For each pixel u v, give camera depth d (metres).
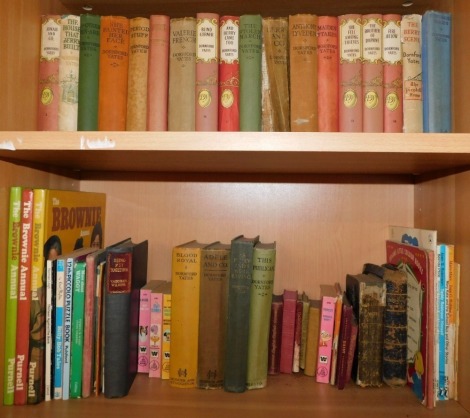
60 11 0.76
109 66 0.68
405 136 0.52
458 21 0.64
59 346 0.65
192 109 0.67
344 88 0.66
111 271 0.65
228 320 0.67
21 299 0.62
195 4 0.75
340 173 0.87
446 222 0.71
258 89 0.67
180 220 0.90
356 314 0.72
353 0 0.73
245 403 0.64
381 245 0.88
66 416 0.59
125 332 0.66
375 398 0.67
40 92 0.68
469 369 0.62
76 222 0.75
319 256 0.88
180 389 0.69
